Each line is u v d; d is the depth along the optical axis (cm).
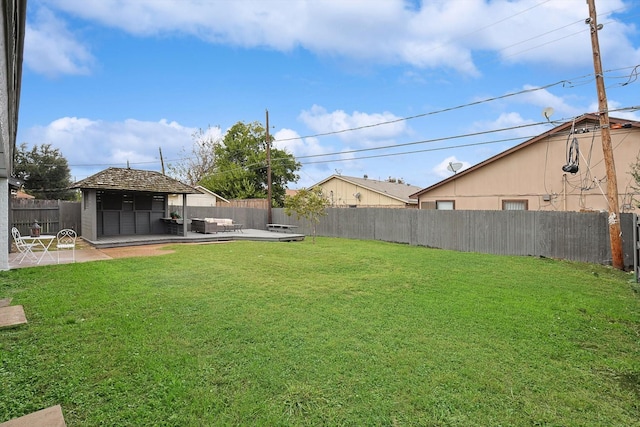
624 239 934
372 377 308
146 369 314
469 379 309
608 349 384
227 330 409
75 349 352
